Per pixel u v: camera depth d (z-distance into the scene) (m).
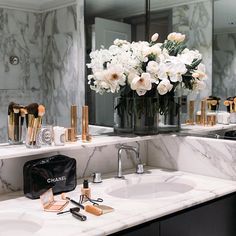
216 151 1.99
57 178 1.70
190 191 1.76
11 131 1.76
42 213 1.45
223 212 1.78
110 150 2.11
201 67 2.15
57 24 1.96
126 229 1.39
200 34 2.26
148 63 2.03
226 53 2.14
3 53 1.76
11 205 1.55
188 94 2.25
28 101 1.83
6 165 1.70
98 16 2.18
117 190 1.89
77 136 2.03
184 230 1.59
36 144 1.73
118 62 2.04
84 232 1.27
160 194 2.03
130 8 2.34
